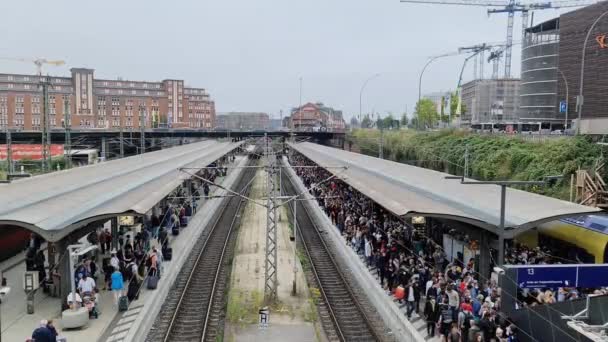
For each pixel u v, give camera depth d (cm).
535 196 2256
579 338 1238
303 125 16762
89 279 1903
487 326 1475
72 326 1747
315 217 4359
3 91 11925
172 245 3119
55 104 12506
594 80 5903
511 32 12900
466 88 13312
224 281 2567
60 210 2039
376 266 2452
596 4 5853
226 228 3962
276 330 1911
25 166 5847
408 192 2589
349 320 2036
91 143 8425
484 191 2480
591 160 2945
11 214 1867
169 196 3741
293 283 2359
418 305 1897
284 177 7600
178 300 2270
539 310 1381
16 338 1656
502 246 1714
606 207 2533
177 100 15138
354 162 4741
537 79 7675
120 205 2131
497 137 4238
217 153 6119
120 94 14212
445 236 2394
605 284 1477
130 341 1656
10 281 2294
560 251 2098
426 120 9544
